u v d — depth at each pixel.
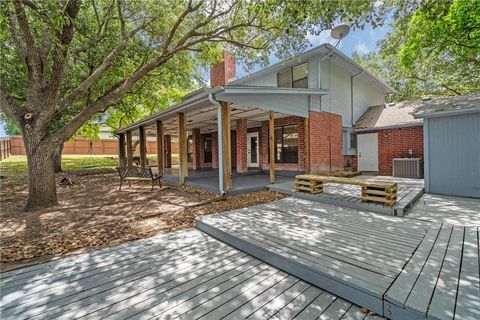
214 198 6.53
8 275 2.75
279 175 11.02
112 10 7.38
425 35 9.79
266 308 2.12
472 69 13.09
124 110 15.90
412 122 10.09
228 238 3.65
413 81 17.17
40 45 5.87
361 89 13.55
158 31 8.58
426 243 3.13
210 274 2.75
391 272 2.38
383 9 6.66
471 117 5.84
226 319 1.99
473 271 2.39
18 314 2.09
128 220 4.89
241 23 7.88
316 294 2.34
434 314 1.77
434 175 6.45
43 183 6.02
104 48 8.88
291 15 4.66
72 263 3.04
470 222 4.06
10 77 7.91
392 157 10.90
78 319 2.01
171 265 2.98
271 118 8.38
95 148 28.11
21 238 3.93
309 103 9.69
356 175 10.95
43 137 5.99
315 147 9.95
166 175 10.99
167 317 2.02
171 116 9.88
